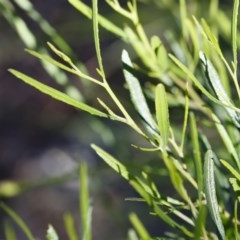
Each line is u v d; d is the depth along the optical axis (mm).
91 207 564
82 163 556
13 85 2916
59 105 2773
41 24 671
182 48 650
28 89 2887
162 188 1085
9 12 684
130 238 586
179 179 540
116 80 1728
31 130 2930
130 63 533
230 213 565
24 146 2982
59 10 1856
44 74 2543
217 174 574
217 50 509
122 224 846
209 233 551
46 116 2814
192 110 626
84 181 554
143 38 608
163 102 493
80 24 1284
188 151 630
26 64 2537
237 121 518
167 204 529
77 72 506
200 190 490
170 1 787
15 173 3066
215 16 711
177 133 627
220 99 516
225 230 537
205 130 803
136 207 1251
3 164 3066
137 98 530
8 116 2941
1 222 2727
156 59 620
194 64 611
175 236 571
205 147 577
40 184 816
